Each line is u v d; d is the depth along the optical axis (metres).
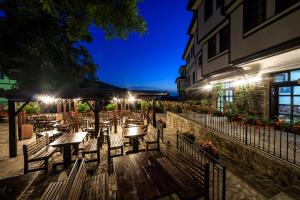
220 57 9.54
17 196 2.88
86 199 2.79
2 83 19.80
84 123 12.11
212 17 10.17
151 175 3.23
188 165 3.46
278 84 6.59
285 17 5.02
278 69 5.98
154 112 11.26
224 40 9.27
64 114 13.75
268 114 6.98
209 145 5.34
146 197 2.50
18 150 7.35
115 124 11.06
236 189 3.70
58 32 7.85
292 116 6.06
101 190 3.06
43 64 9.41
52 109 21.22
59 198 2.12
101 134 7.58
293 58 5.23
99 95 6.42
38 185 4.33
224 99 10.41
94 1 3.13
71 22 3.43
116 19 3.51
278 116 6.62
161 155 5.46
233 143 5.22
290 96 6.15
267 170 3.96
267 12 5.78
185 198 2.61
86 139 9.46
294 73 5.95
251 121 6.28
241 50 7.10
